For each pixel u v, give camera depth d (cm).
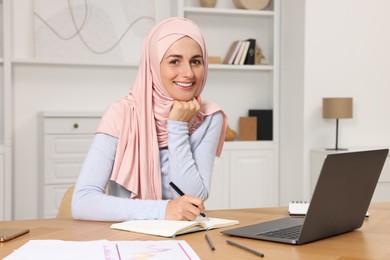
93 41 451
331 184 140
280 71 470
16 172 440
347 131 447
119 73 457
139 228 154
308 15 432
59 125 415
